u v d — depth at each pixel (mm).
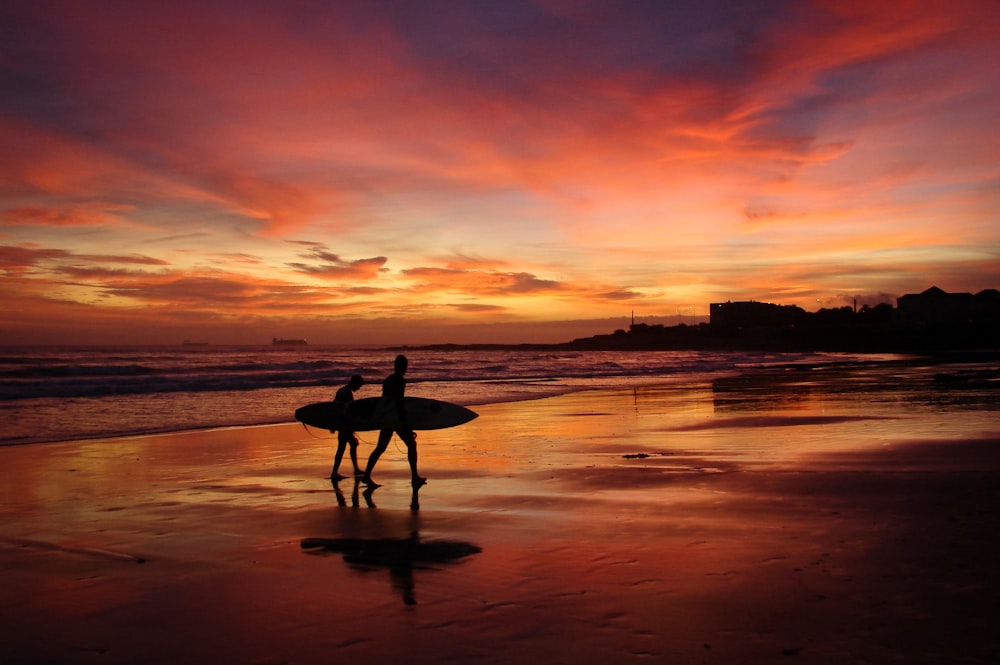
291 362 58875
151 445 12664
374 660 3559
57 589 4750
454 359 78188
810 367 49406
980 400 18281
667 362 64875
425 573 4961
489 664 3473
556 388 29406
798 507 6664
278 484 8781
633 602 4254
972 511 6301
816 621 3879
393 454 11281
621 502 7164
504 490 8023
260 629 4000
